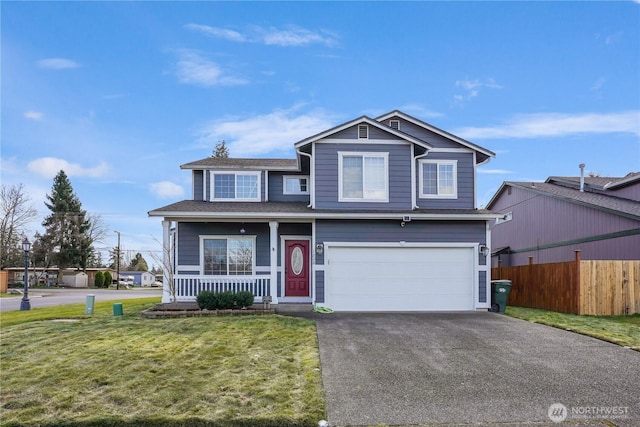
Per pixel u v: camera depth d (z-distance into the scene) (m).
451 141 14.35
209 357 6.77
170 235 13.99
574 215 16.97
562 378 5.88
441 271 12.84
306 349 7.30
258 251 14.45
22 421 4.46
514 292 15.48
